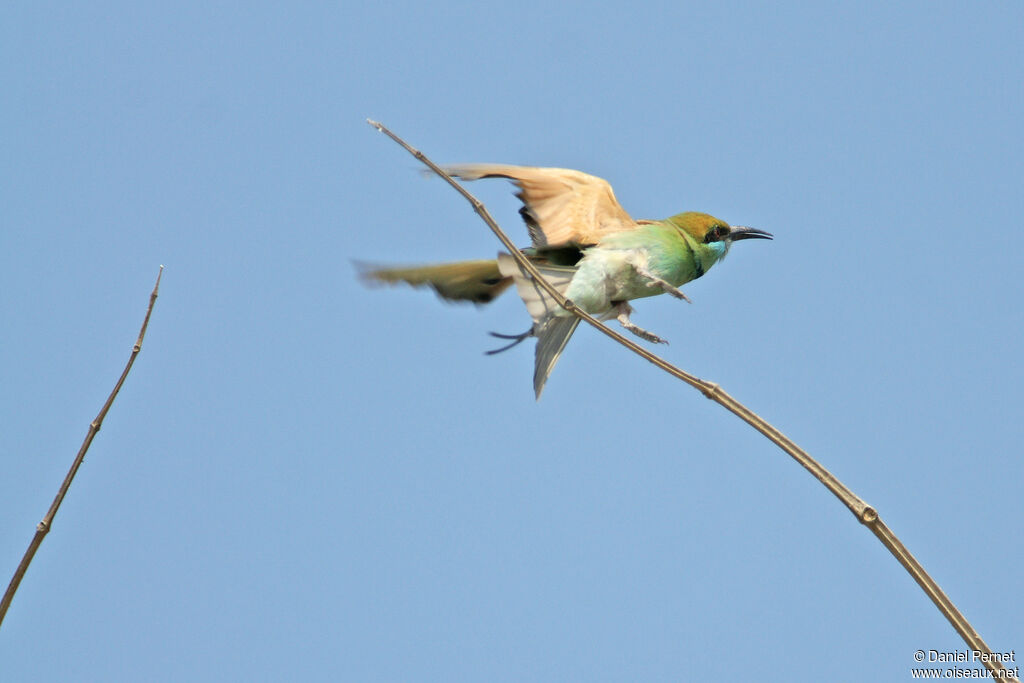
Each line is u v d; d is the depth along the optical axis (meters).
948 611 7.66
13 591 7.07
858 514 7.75
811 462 7.90
